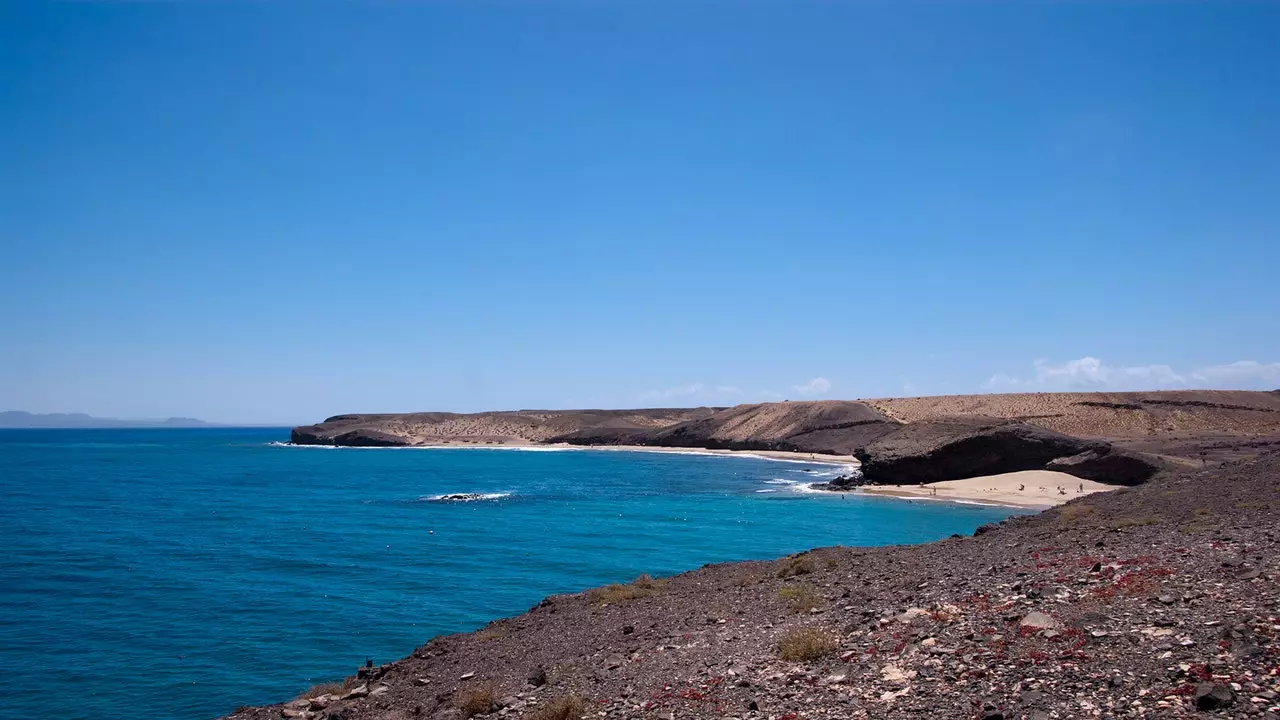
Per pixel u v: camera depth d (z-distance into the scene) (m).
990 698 8.84
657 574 37.47
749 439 180.50
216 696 21.30
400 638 26.67
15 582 36.03
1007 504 67.44
